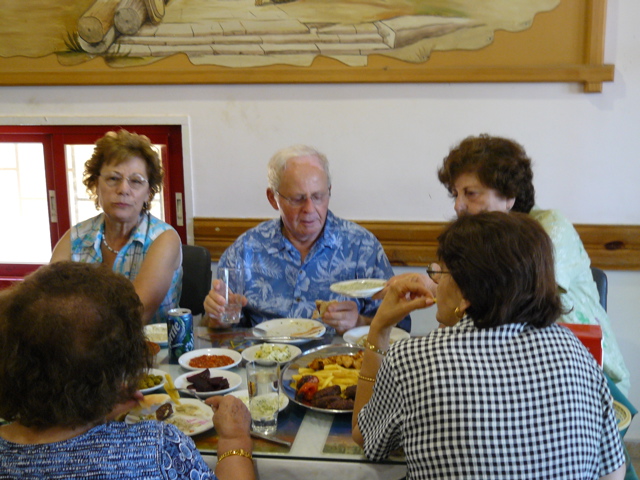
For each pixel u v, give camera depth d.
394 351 1.06
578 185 2.52
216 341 1.81
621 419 1.30
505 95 2.49
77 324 0.83
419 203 2.62
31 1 2.62
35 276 0.88
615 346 1.83
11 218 2.94
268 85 2.60
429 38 2.48
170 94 2.67
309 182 1.98
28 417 0.83
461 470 0.96
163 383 1.46
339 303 1.84
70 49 2.64
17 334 0.81
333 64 2.54
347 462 1.13
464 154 1.75
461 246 1.05
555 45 2.43
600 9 2.35
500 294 1.01
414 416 1.00
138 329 0.91
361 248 2.13
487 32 2.45
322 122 2.61
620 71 2.42
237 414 1.21
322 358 1.55
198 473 0.90
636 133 2.45
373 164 2.61
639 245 2.51
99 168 2.01
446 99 2.53
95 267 0.92
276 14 2.53
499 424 0.96
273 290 2.12
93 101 2.71
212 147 2.69
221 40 2.57
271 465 1.14
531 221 1.06
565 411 0.98
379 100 2.56
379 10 2.48
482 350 1.01
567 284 1.70
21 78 2.67
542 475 0.96
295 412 1.33
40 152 2.86
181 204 2.79
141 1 2.58
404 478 1.12
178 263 2.11
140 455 0.86
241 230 2.71
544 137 2.51
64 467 0.83
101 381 0.85
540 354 1.01
